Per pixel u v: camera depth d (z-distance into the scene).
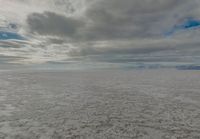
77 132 5.38
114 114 7.41
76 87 15.89
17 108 8.11
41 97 10.84
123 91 13.59
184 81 21.64
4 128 5.61
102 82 20.86
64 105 8.91
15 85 16.45
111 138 4.95
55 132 5.35
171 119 6.67
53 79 24.27
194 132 5.38
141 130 5.59
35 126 5.84
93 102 9.70
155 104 9.20
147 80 23.70
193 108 8.23
